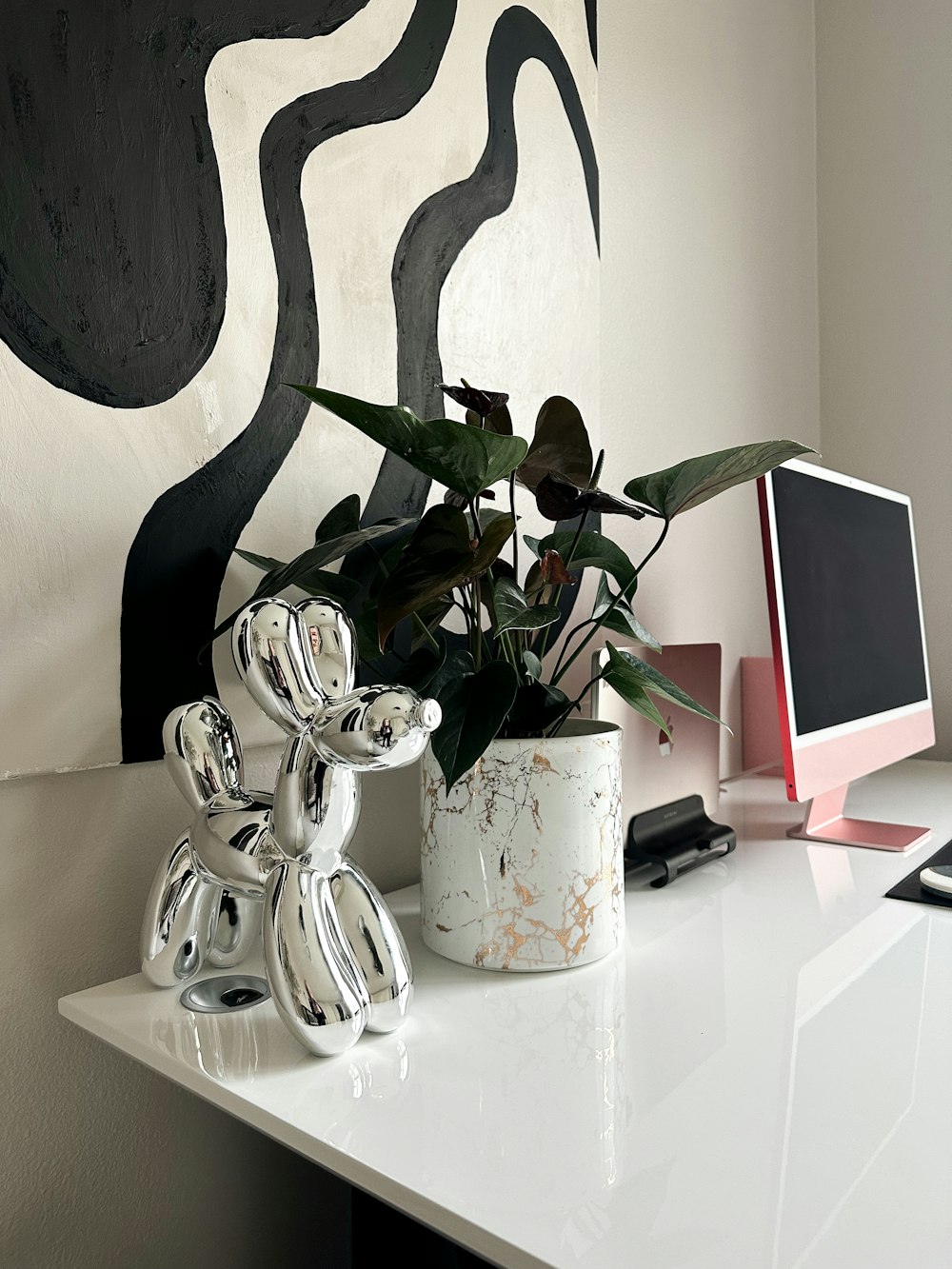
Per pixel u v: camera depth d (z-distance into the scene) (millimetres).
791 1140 506
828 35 1878
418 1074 576
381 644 632
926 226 1788
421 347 946
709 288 1524
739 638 1616
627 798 1005
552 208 1114
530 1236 429
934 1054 605
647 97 1365
